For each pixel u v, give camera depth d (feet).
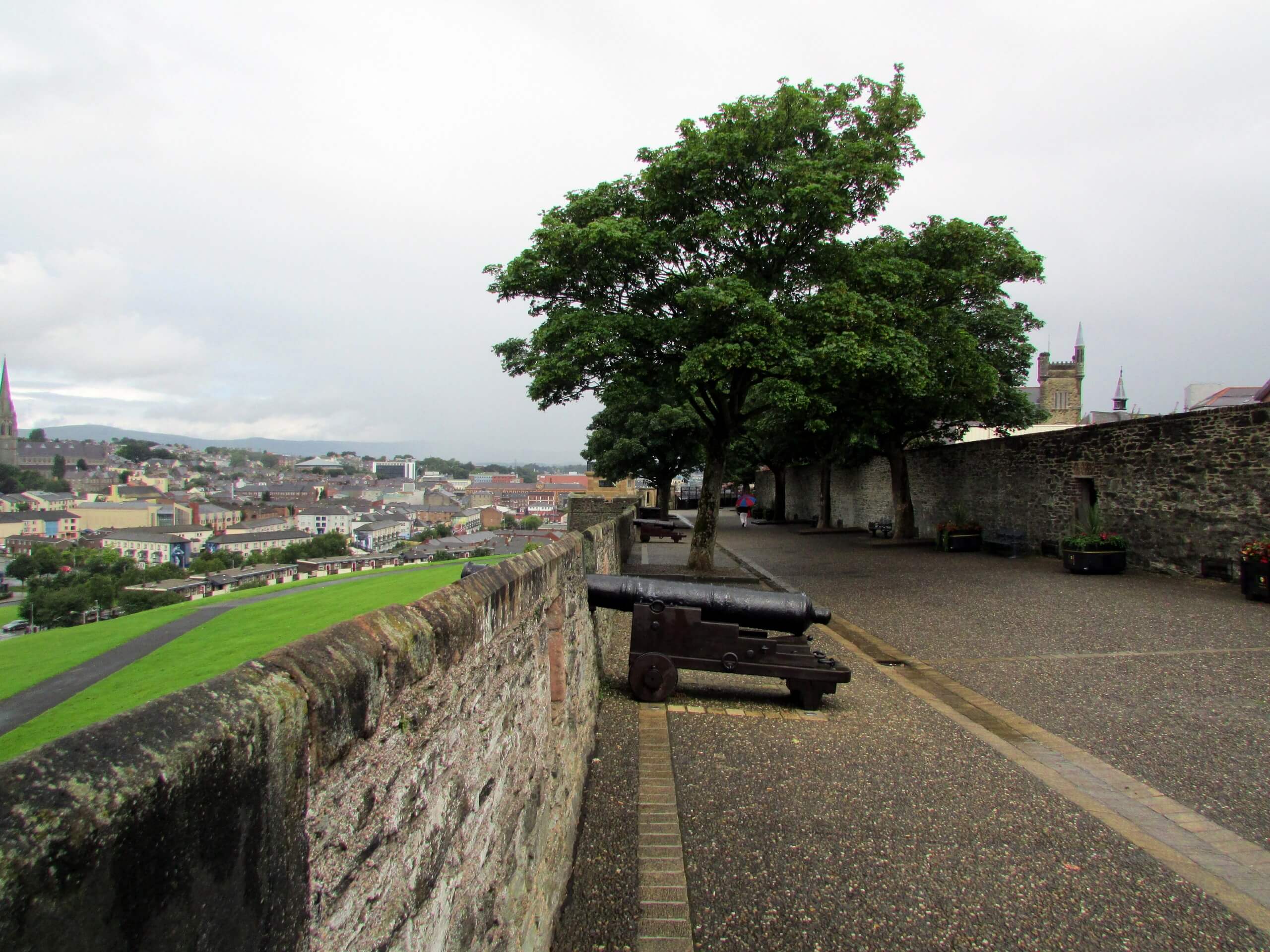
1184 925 11.34
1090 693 23.12
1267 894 12.16
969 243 48.70
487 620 8.30
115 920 2.54
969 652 28.50
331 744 4.55
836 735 19.39
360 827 5.01
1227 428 41.04
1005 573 48.52
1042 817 14.83
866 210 44.86
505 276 43.96
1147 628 31.14
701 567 49.32
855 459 83.20
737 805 15.20
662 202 43.42
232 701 3.66
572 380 41.81
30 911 2.07
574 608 15.85
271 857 3.78
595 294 45.09
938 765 17.46
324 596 48.85
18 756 2.50
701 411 48.62
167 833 2.90
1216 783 16.55
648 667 21.91
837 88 45.01
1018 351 64.28
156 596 179.01
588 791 15.71
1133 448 47.42
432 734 6.47
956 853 13.37
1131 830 14.32
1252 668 25.00
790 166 39.83
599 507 78.59
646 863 12.87
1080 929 11.19
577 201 44.62
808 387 41.93
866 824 14.46
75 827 2.35
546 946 10.55
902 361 40.37
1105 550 46.21
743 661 21.80
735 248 43.24
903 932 11.04
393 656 5.60
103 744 2.79
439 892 6.57
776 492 111.65
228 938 3.35
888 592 42.19
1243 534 40.27
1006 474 61.93
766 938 10.82
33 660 34.88
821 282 45.21
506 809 8.94
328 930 4.50
